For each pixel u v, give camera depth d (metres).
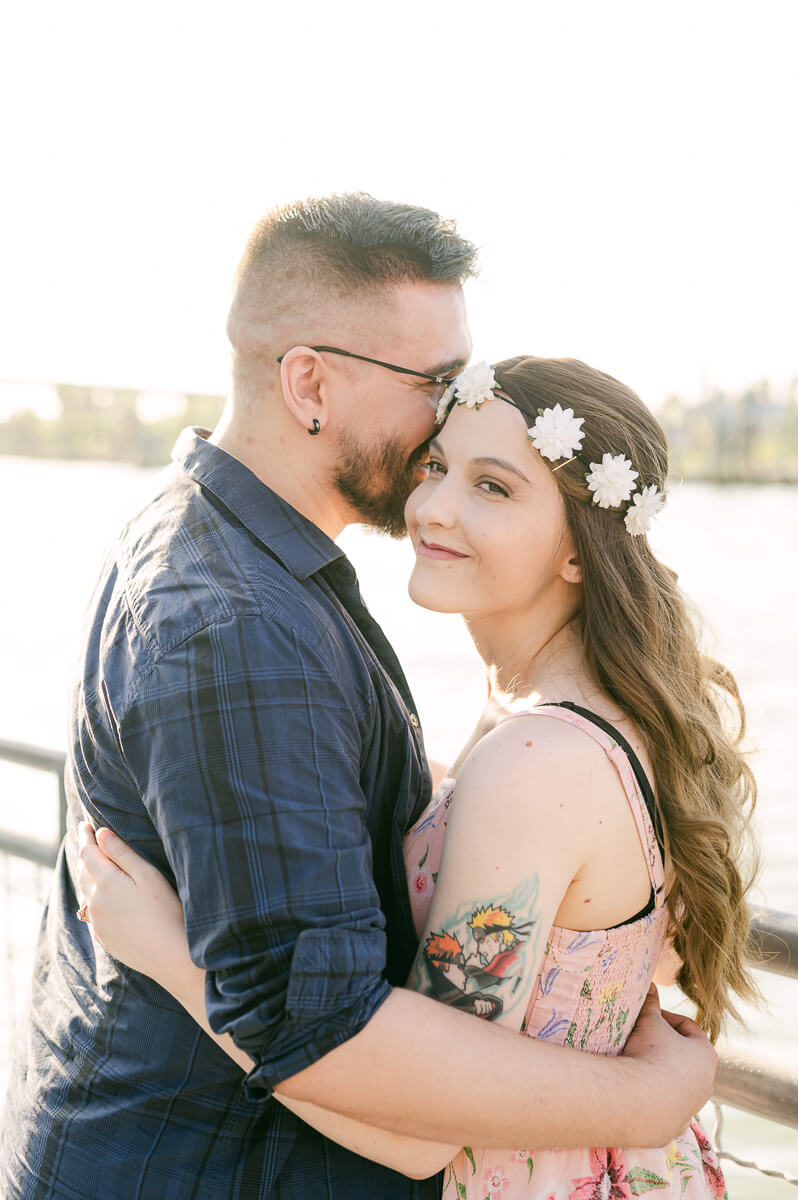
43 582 25.34
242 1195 1.43
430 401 1.71
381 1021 1.30
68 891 1.71
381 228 1.65
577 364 1.64
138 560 1.56
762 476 66.88
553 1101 1.36
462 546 1.60
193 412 57.91
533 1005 1.49
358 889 1.35
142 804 1.46
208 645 1.39
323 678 1.42
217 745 1.35
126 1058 1.49
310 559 1.57
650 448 1.64
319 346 1.65
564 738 1.45
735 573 26.42
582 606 1.65
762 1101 1.74
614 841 1.47
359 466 1.70
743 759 1.79
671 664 1.62
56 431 64.38
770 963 1.73
